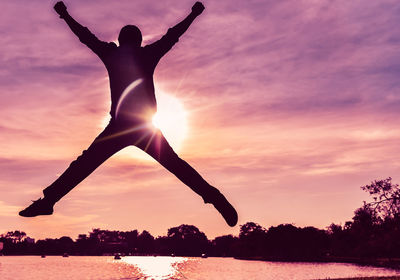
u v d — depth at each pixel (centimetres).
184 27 336
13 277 10800
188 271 13488
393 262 11944
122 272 13112
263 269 13675
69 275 11650
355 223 7762
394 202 6806
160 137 315
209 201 321
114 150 310
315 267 13675
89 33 332
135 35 336
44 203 296
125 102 315
